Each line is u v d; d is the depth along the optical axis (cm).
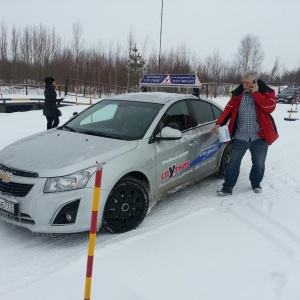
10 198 331
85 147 371
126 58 3169
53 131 444
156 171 398
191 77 521
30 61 3706
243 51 6406
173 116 448
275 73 6644
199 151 474
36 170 330
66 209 323
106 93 3084
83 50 3547
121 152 363
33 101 1894
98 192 218
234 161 470
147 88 603
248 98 451
